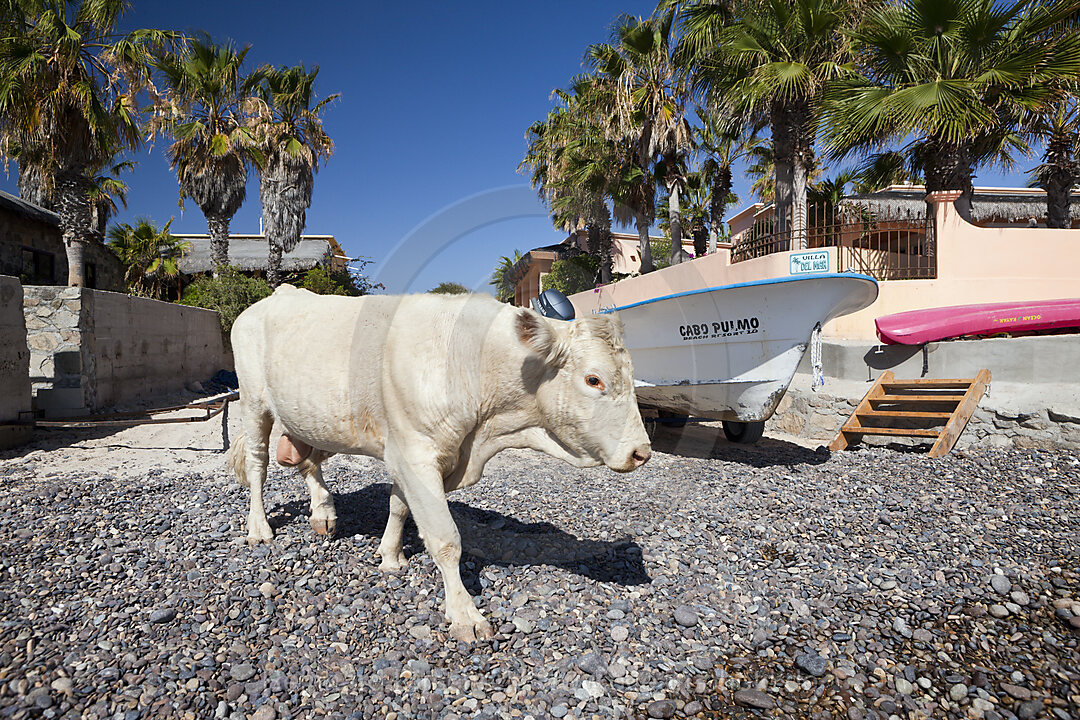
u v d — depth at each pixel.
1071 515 4.70
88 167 12.89
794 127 12.99
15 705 2.17
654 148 14.69
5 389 7.65
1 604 2.99
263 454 3.87
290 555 3.64
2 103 11.02
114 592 3.15
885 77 11.62
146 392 11.90
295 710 2.27
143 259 24.05
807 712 2.40
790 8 12.22
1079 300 8.45
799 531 4.42
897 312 10.02
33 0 11.46
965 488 5.48
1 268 15.89
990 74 10.29
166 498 5.05
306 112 22.31
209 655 2.57
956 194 9.90
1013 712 2.40
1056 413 6.50
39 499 4.97
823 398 8.33
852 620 3.13
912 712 2.40
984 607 3.27
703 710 2.39
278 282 22.59
